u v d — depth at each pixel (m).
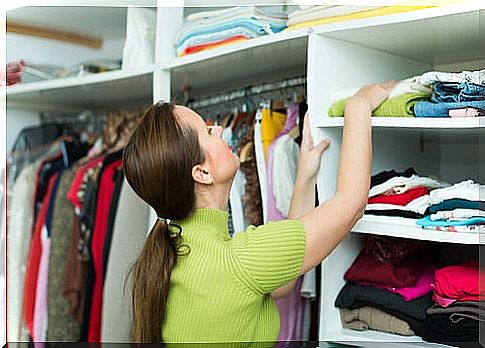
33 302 2.30
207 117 2.08
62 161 2.50
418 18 1.32
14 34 2.36
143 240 1.98
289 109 1.76
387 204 1.41
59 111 2.54
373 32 1.44
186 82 2.04
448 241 1.30
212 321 1.28
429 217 1.35
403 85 1.41
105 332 2.05
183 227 1.35
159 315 1.32
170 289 1.32
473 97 1.30
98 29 2.42
